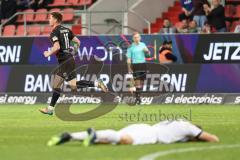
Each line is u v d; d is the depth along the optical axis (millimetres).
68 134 26922
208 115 48844
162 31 68062
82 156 24672
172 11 75750
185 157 24406
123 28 71000
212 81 62969
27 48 65375
